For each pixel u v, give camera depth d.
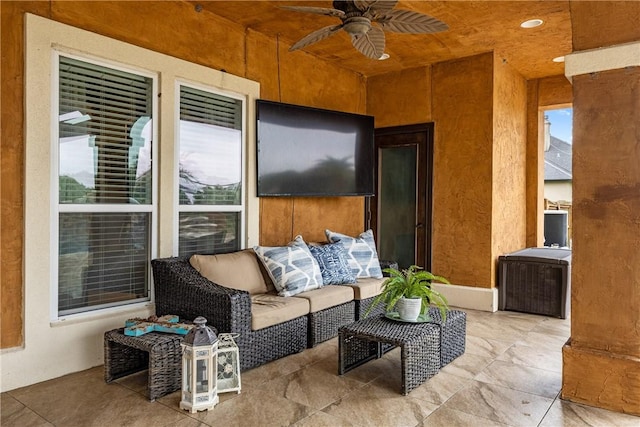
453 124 5.13
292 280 3.66
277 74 4.55
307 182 4.62
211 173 3.99
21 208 2.79
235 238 4.25
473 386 2.85
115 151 3.32
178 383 2.74
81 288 3.16
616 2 2.46
